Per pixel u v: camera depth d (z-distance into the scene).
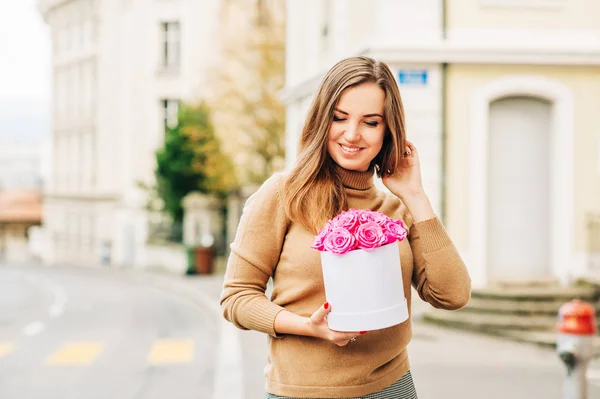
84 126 43.72
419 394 7.50
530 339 10.47
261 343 11.55
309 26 17.55
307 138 2.49
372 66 2.45
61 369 10.06
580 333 5.54
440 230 2.51
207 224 29.42
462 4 12.90
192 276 27.69
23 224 52.72
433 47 12.71
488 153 13.20
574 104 13.05
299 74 18.72
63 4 46.50
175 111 37.22
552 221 13.25
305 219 2.42
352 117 2.41
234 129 29.75
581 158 13.07
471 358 9.48
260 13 28.64
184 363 10.40
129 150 37.97
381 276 2.22
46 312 17.88
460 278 2.50
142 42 37.78
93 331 14.10
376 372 2.42
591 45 12.94
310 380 2.38
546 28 13.00
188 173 30.33
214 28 35.62
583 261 13.09
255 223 2.46
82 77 44.34
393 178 2.55
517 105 13.27
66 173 46.25
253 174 28.98
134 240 36.03
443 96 12.89
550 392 7.62
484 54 12.79
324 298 2.41
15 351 11.80
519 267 13.27
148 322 15.35
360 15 13.98
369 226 2.22
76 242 44.12
